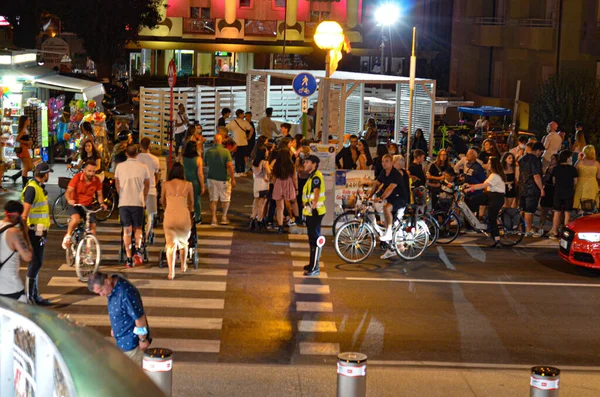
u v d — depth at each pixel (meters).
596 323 11.82
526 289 13.52
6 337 3.30
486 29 43.88
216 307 11.99
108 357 2.38
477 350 10.52
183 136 27.52
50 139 24.33
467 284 13.71
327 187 17.77
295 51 51.16
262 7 50.72
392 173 14.91
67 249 13.58
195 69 59.19
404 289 13.29
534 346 10.77
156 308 11.84
